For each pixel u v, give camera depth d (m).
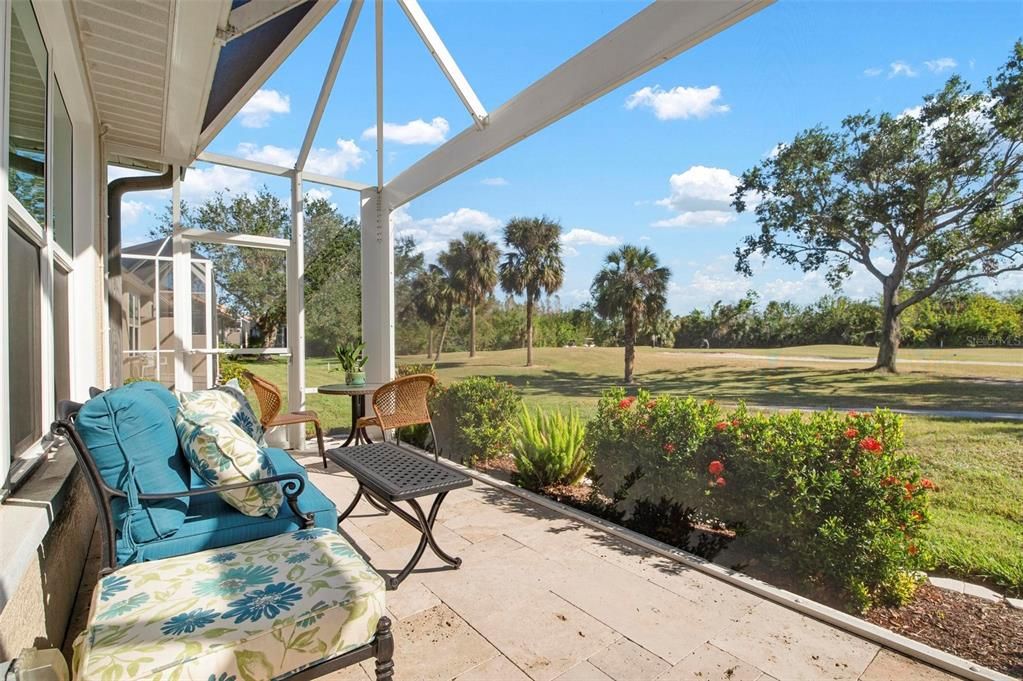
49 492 1.65
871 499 2.10
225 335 5.21
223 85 3.74
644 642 2.01
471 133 4.27
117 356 4.44
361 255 5.98
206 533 1.87
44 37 2.30
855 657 1.90
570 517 3.41
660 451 2.96
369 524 3.32
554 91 3.37
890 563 2.04
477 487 4.16
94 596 1.46
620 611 2.23
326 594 1.48
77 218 3.28
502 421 4.36
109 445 1.74
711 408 2.77
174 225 4.88
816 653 1.93
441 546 2.94
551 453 3.70
